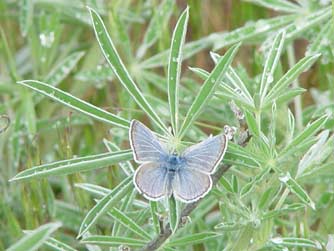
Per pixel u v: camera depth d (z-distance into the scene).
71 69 0.55
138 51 0.55
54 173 0.38
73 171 0.38
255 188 0.39
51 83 0.54
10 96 0.56
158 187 0.35
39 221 0.48
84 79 0.55
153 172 0.35
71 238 0.51
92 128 0.56
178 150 0.37
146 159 0.35
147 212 0.43
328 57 0.49
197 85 0.53
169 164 0.35
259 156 0.38
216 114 0.52
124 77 0.38
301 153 0.40
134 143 0.35
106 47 0.38
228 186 0.39
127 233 0.43
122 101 0.54
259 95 0.38
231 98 0.39
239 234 0.40
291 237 0.43
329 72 0.55
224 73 0.37
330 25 0.49
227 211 0.41
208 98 0.37
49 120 0.54
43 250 0.46
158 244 0.39
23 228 0.53
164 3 0.55
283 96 0.39
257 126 0.38
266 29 0.51
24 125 0.53
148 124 0.55
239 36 0.52
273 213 0.39
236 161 0.37
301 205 0.39
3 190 0.55
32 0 0.56
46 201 0.48
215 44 0.52
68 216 0.52
